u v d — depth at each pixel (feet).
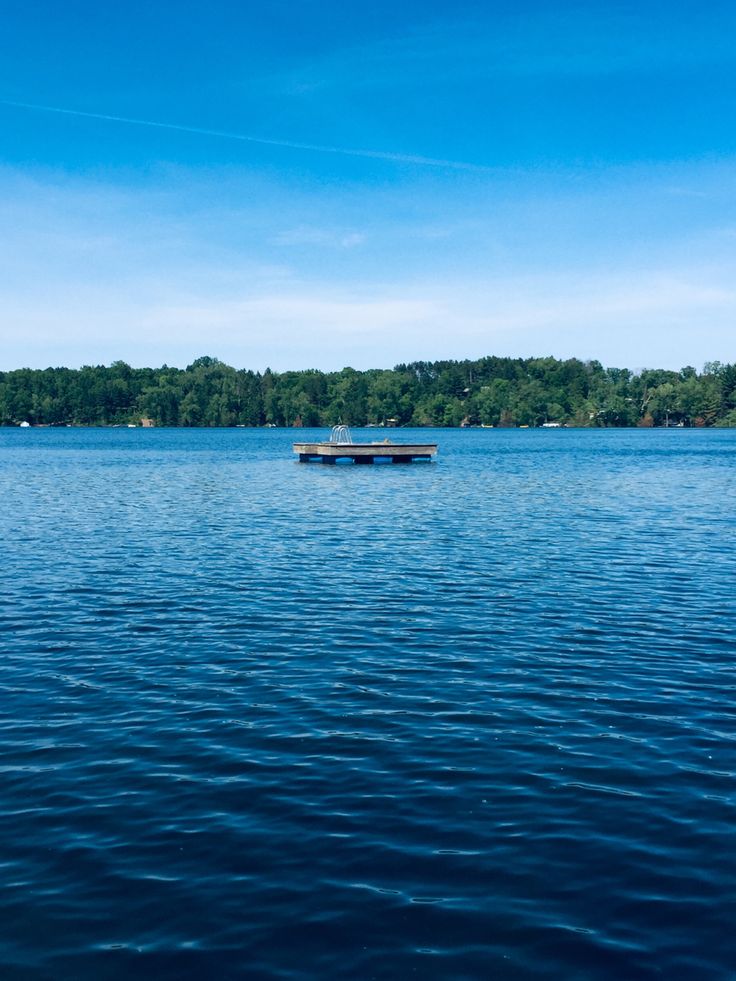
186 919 24.80
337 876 26.91
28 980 22.30
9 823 30.19
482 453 309.01
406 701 42.37
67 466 231.71
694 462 248.73
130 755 35.94
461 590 67.00
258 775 33.99
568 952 23.34
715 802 31.76
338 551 85.15
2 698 42.78
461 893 26.04
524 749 36.52
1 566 76.74
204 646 51.72
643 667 47.85
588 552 84.33
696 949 23.45
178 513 118.01
